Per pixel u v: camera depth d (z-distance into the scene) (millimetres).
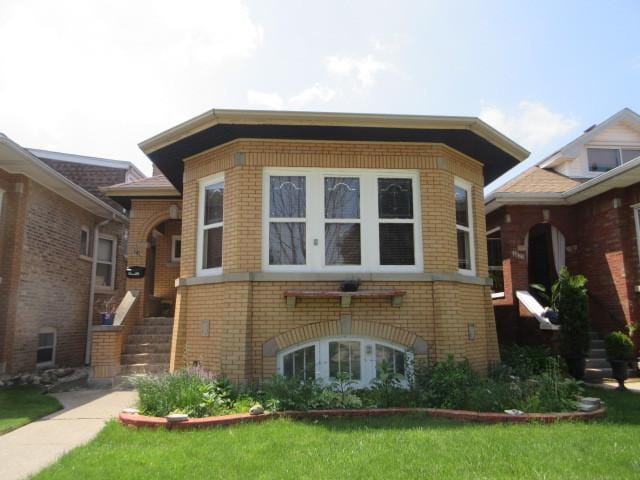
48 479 4090
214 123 8031
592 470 4254
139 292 12812
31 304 11766
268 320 8016
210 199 9141
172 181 10906
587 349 10500
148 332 12133
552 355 10453
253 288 8070
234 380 7742
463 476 4094
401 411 6434
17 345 11148
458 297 8648
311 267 8328
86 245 15008
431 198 8672
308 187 8578
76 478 4109
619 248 11984
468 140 8828
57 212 13062
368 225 8578
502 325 13727
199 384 6934
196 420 5867
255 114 7879
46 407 7445
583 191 12477
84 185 17484
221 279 8273
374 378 7598
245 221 8281
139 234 13469
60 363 13219
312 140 8633
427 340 8234
